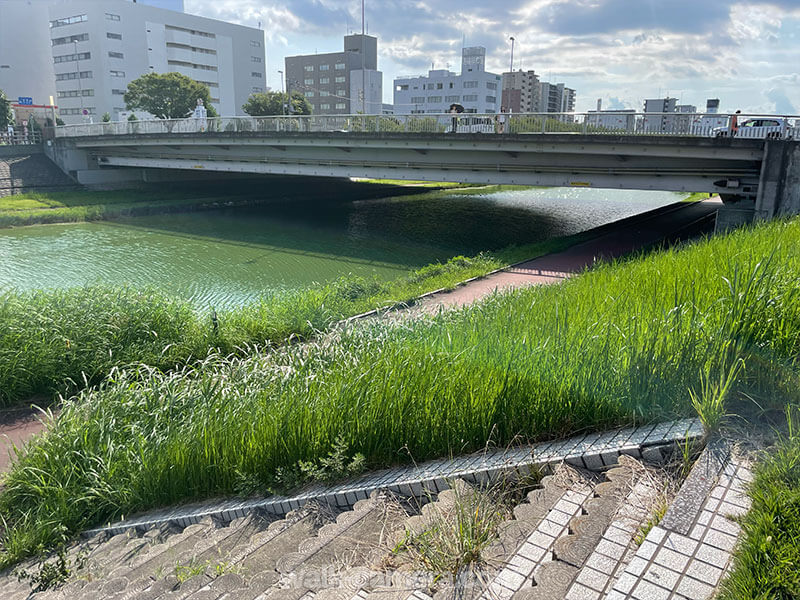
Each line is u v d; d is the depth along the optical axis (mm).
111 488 5730
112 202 39625
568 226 34625
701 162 22984
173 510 5379
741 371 4129
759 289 4922
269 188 48875
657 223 29922
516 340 4953
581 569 2609
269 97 72125
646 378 4168
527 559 2822
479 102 107750
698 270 7027
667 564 2518
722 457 3285
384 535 3441
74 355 9633
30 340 9672
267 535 4000
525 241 29047
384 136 28172
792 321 4617
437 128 27562
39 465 6152
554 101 151375
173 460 5613
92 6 79062
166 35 86625
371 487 4152
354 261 23906
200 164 38688
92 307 11094
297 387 5871
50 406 9062
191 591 3359
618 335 4754
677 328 4543
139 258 24500
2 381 9078
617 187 25016
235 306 14555
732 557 2508
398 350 5809
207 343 10922
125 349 10273
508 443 4242
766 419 3691
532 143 24766
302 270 22250
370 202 45812
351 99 101062
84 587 4016
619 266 10875
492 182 27828
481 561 2855
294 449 5062
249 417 5598
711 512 2832
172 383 7102
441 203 45906
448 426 4500
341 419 4957
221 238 29375
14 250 26156
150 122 39188
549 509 3234
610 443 3754
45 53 94750
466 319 7109
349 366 6012
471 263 19375
